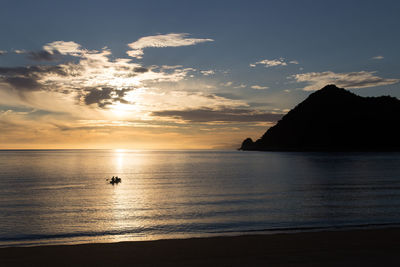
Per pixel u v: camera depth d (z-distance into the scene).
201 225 20.81
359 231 14.03
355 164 111.88
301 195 36.88
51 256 10.28
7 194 38.50
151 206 29.39
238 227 19.98
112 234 18.45
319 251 10.45
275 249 10.81
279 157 189.00
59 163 125.19
